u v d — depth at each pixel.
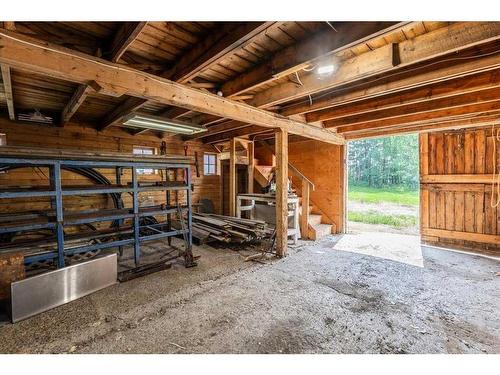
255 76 2.76
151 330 2.13
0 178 4.35
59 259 2.82
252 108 3.62
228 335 2.07
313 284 3.06
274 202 5.43
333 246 4.85
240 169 7.61
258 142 7.26
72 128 5.05
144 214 3.59
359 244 5.00
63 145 4.95
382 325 2.21
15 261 2.41
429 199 5.09
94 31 2.09
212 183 7.39
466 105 3.65
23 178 4.52
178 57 2.56
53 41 2.04
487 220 4.51
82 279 2.71
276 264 3.78
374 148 16.05
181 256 4.01
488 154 4.48
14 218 3.29
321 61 2.51
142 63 2.57
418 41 2.18
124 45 2.01
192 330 2.13
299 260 3.97
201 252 4.37
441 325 2.22
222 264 3.76
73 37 2.13
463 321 2.28
